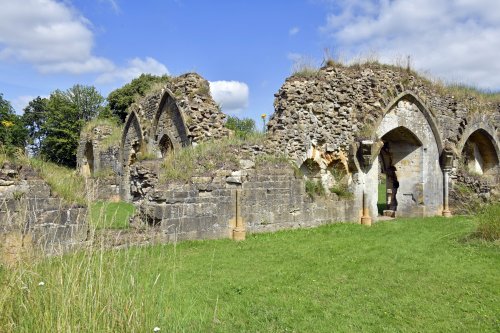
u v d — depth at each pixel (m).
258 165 12.12
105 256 4.63
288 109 13.70
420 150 16.94
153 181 11.56
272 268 8.09
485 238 10.38
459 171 18.16
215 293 6.48
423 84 16.97
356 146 14.54
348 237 11.55
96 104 50.38
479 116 19.23
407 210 17.14
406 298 6.50
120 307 3.93
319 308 6.05
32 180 8.11
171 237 10.03
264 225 12.01
